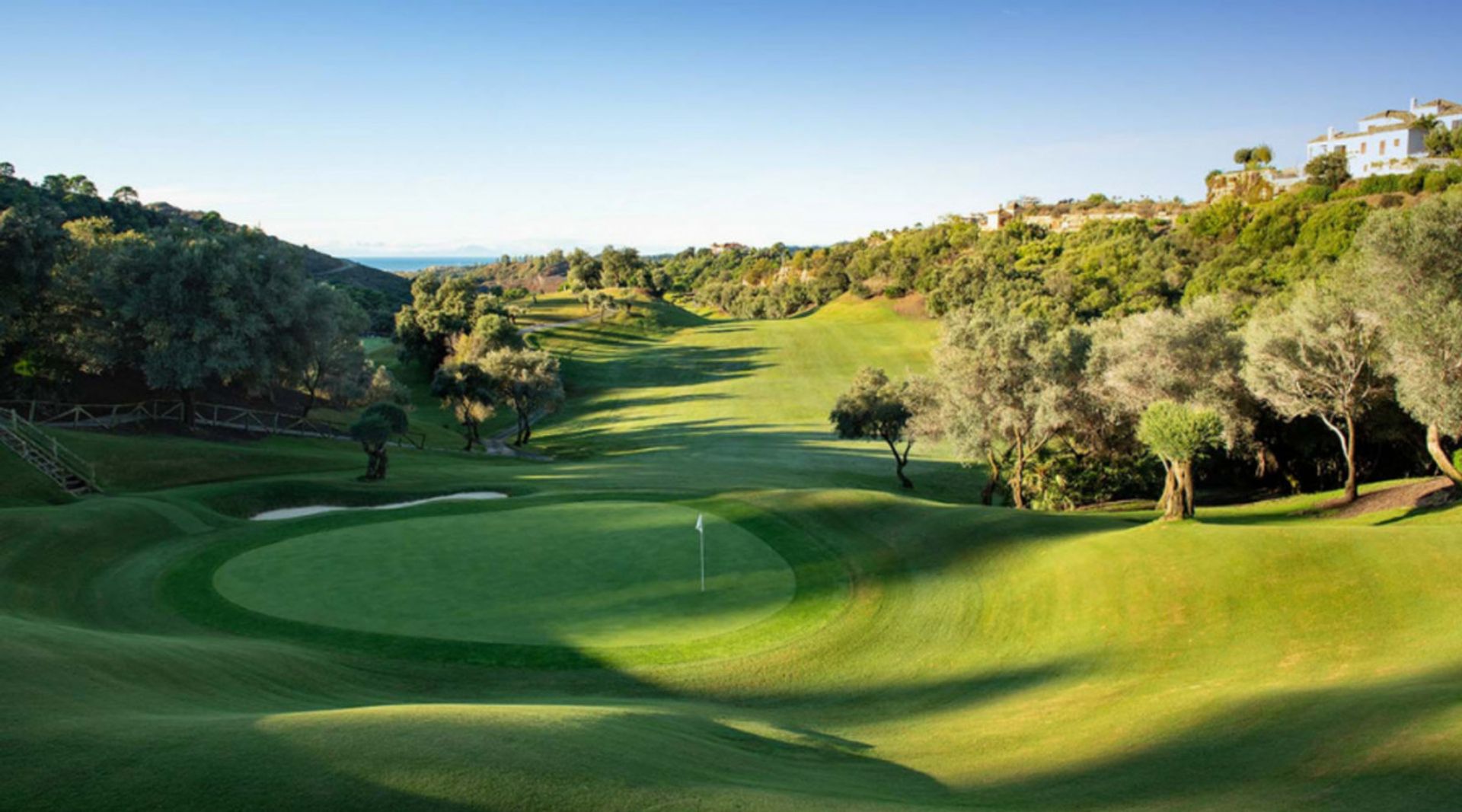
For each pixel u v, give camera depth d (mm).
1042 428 35562
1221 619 14648
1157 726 10742
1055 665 14586
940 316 119562
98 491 30672
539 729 8664
